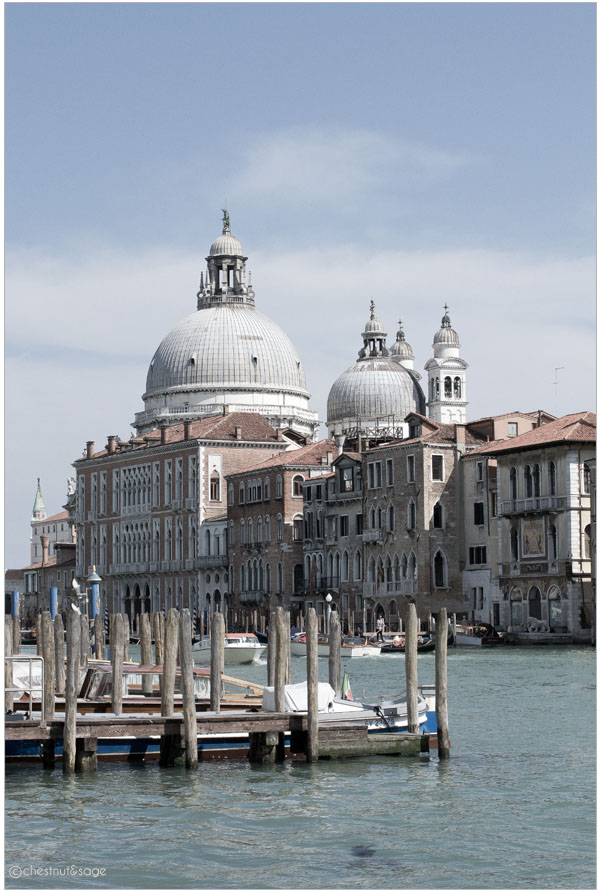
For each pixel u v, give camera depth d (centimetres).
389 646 9912
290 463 13275
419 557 11325
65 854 3050
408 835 3191
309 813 3409
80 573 17462
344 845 3111
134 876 2891
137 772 3941
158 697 4491
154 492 15788
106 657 8731
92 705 4312
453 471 11412
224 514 14912
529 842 3120
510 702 5738
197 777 3853
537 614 10219
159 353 18275
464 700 5841
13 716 3950
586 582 9869
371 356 19575
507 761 4119
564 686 6456
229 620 14125
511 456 10481
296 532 13288
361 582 12200
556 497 10012
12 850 3080
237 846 3105
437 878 2862
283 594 13250
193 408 17612
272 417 17512
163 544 15562
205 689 4725
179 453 15312
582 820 3319
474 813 3397
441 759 4103
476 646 9944
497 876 2869
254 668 8856
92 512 17250
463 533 11400
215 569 14612
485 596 11031
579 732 4750
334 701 4297
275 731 4078
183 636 3938
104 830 3253
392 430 17900
